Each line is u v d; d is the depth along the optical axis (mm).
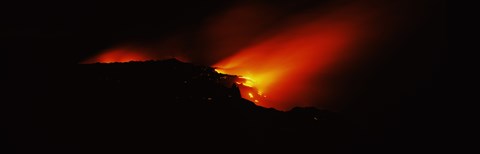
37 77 19828
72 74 20391
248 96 21422
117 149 13906
